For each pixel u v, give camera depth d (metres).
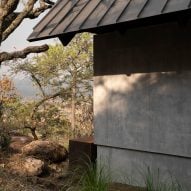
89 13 5.36
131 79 6.02
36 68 18.09
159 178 5.67
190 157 5.25
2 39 7.07
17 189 5.06
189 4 3.96
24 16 7.04
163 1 4.38
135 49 5.95
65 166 8.38
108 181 5.37
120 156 6.25
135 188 5.87
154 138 5.68
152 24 5.71
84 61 17.94
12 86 17.31
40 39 5.83
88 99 18.31
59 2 6.44
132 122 6.00
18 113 17.20
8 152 8.23
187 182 5.32
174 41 5.42
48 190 5.34
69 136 18.20
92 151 7.02
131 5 4.82
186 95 5.28
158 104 5.63
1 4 6.77
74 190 4.85
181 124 5.33
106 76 6.39
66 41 6.12
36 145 8.51
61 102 18.56
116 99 6.24
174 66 5.42
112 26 5.09
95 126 6.57
